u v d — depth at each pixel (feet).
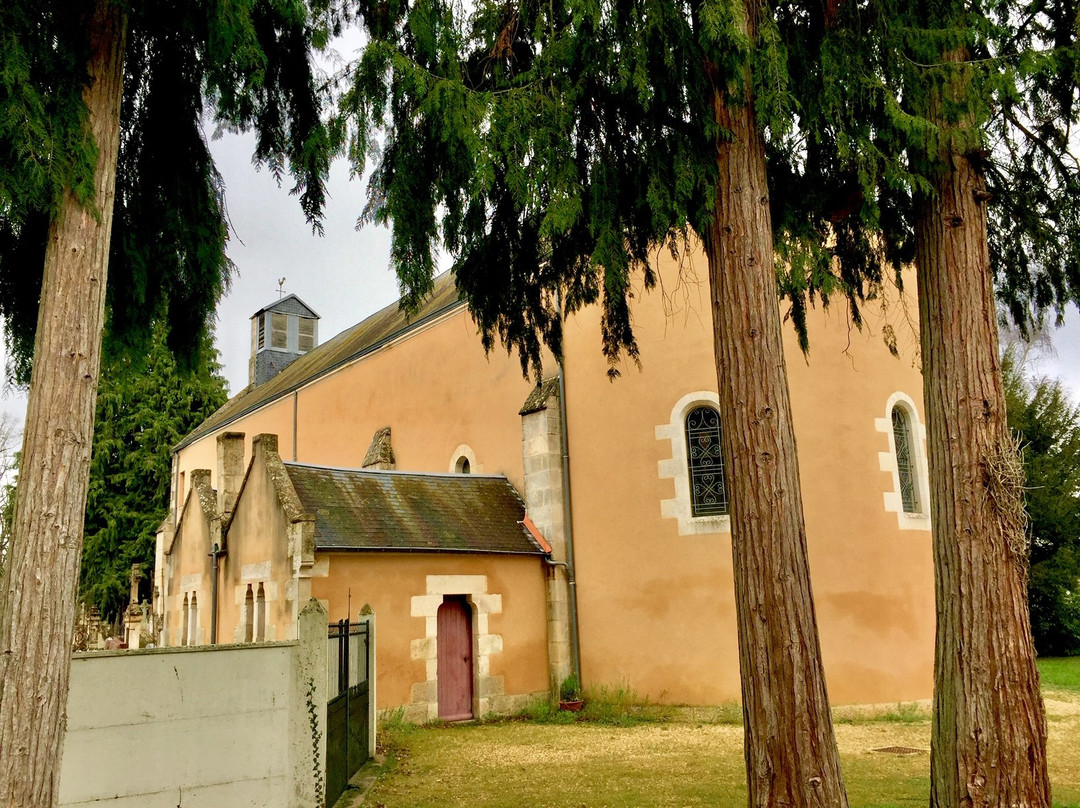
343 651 26.53
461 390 57.93
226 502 52.65
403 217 19.30
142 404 108.27
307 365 97.66
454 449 57.62
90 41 16.06
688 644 40.91
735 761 29.94
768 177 22.06
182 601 55.57
